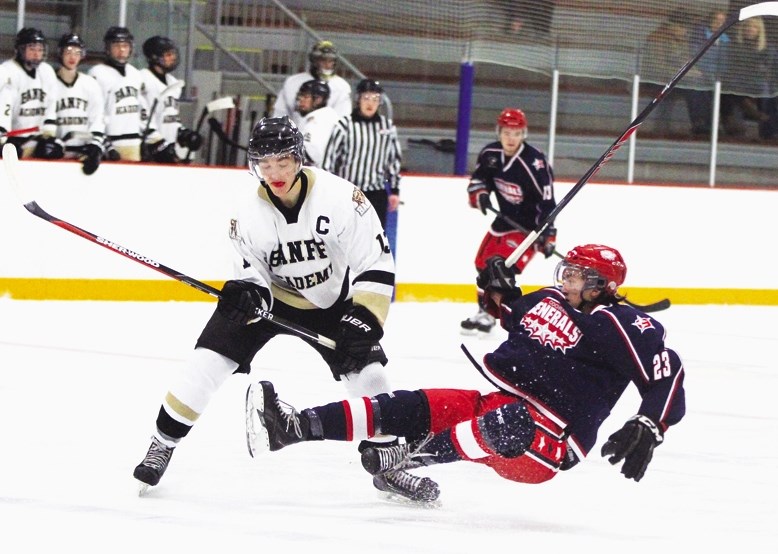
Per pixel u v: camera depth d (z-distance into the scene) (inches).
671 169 1232.2
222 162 1146.7
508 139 888.9
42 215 419.5
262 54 1214.9
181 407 415.5
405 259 1102.4
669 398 374.6
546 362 387.2
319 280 417.1
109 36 1020.5
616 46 1181.1
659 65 1197.7
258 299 410.9
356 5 1197.7
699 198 1187.9
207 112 1107.9
